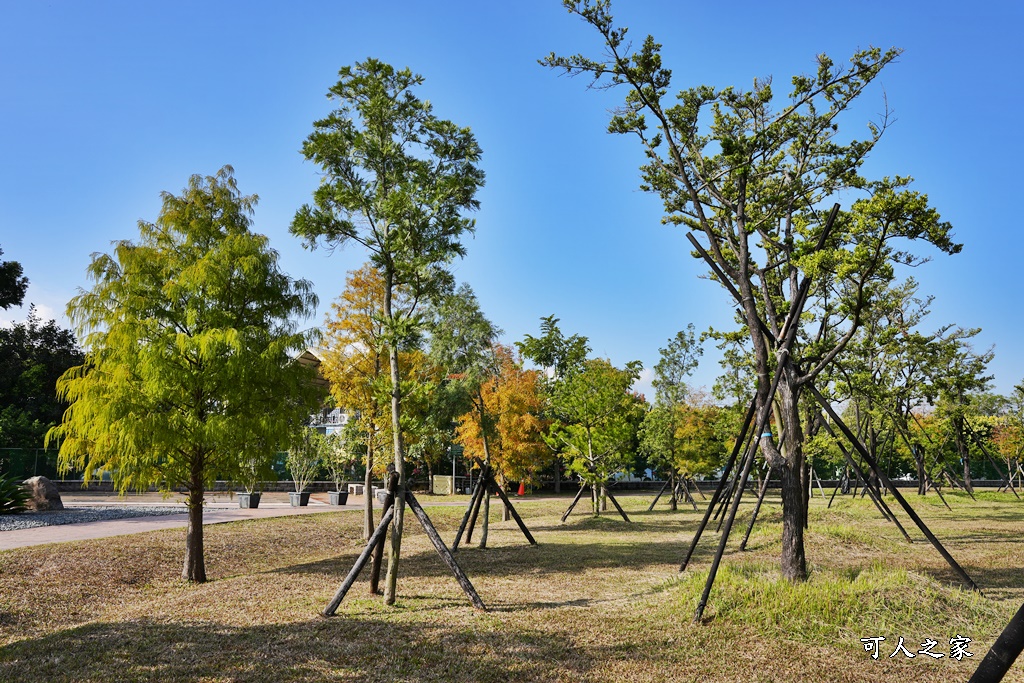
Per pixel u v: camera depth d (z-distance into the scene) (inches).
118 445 462.3
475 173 434.9
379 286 685.3
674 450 1231.5
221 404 506.0
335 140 411.2
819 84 445.4
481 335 704.4
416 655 282.4
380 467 733.3
